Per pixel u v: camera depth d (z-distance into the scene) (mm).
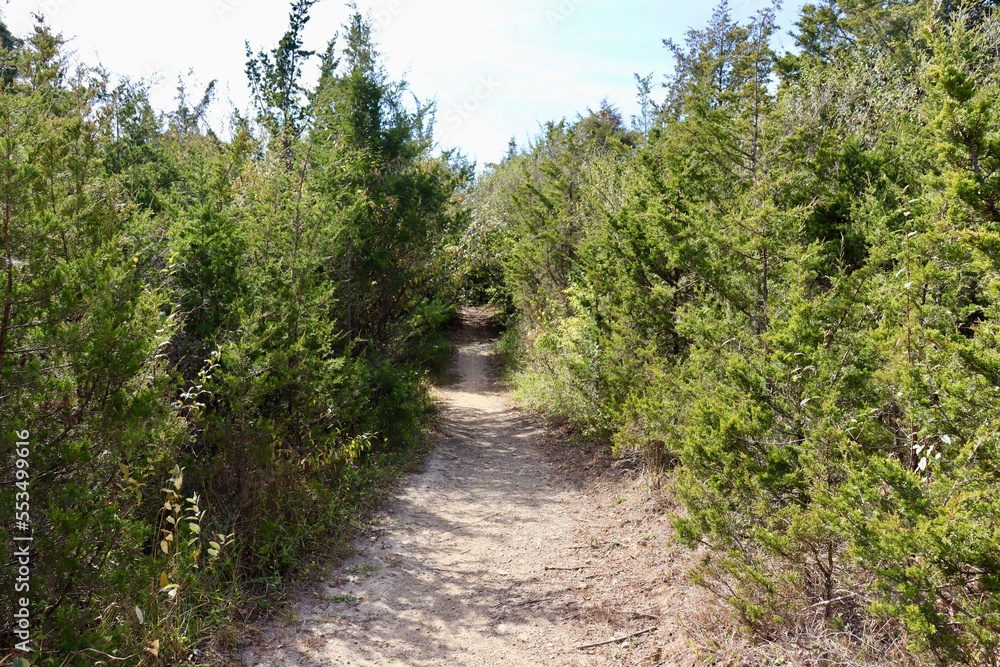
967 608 3182
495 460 10281
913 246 4410
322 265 9453
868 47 11383
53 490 3641
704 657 4270
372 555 6457
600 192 11609
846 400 4531
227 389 6074
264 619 5102
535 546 6730
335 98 10664
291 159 8891
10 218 3518
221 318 6707
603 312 10008
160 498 5258
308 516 6641
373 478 8586
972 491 3215
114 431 3783
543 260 15656
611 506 7578
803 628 4180
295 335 7223
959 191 3451
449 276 15141
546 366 12828
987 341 3707
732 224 5895
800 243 6188
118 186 5039
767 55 6797
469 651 4766
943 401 3641
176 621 4461
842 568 4316
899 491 3395
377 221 11305
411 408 11250
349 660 4617
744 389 4797
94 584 3699
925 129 4266
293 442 7473
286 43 10859
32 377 3506
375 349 11203
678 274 8008
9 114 3590
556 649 4758
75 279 3705
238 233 7141
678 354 8172
